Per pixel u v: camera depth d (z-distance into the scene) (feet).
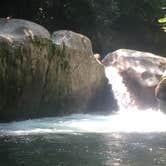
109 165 37.83
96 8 87.56
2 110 54.75
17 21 59.41
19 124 54.95
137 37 103.30
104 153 41.52
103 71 69.10
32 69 56.95
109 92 70.64
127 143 45.62
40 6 84.38
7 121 55.83
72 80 62.90
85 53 64.75
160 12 103.50
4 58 53.83
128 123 58.08
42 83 58.65
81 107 65.77
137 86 69.87
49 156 40.24
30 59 56.59
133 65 70.79
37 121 57.41
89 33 87.97
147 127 55.21
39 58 57.62
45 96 59.62
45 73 58.85
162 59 72.59
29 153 41.19
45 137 47.73
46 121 57.62
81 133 50.37
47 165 37.65
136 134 50.37
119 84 70.74
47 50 58.65
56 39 62.03
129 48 101.91
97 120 60.03
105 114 66.18
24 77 56.18
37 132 50.29
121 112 69.00
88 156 40.45
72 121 58.39
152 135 49.90
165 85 67.26
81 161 38.91
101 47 90.79
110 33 91.97
